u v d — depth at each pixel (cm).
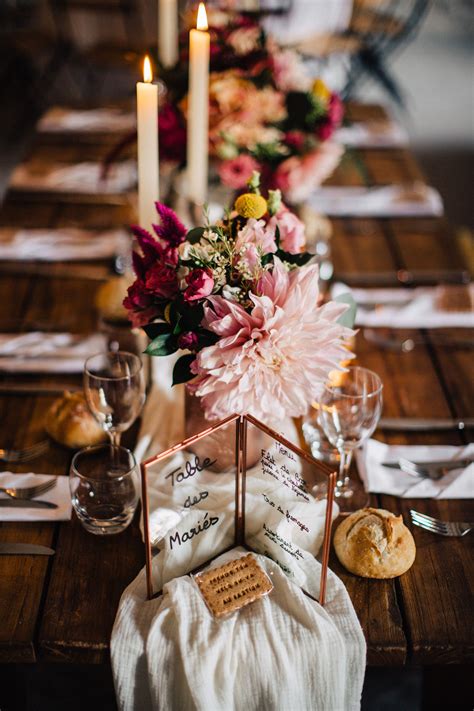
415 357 157
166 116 173
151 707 99
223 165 170
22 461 127
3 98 492
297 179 171
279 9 322
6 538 112
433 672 138
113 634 97
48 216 203
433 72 573
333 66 361
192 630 95
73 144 240
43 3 396
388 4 400
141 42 392
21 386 145
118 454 119
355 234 200
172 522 100
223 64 176
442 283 181
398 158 236
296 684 95
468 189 419
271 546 105
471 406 144
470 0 680
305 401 102
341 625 99
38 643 98
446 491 122
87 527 112
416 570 109
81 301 172
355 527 109
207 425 116
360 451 131
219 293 104
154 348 105
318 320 100
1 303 170
